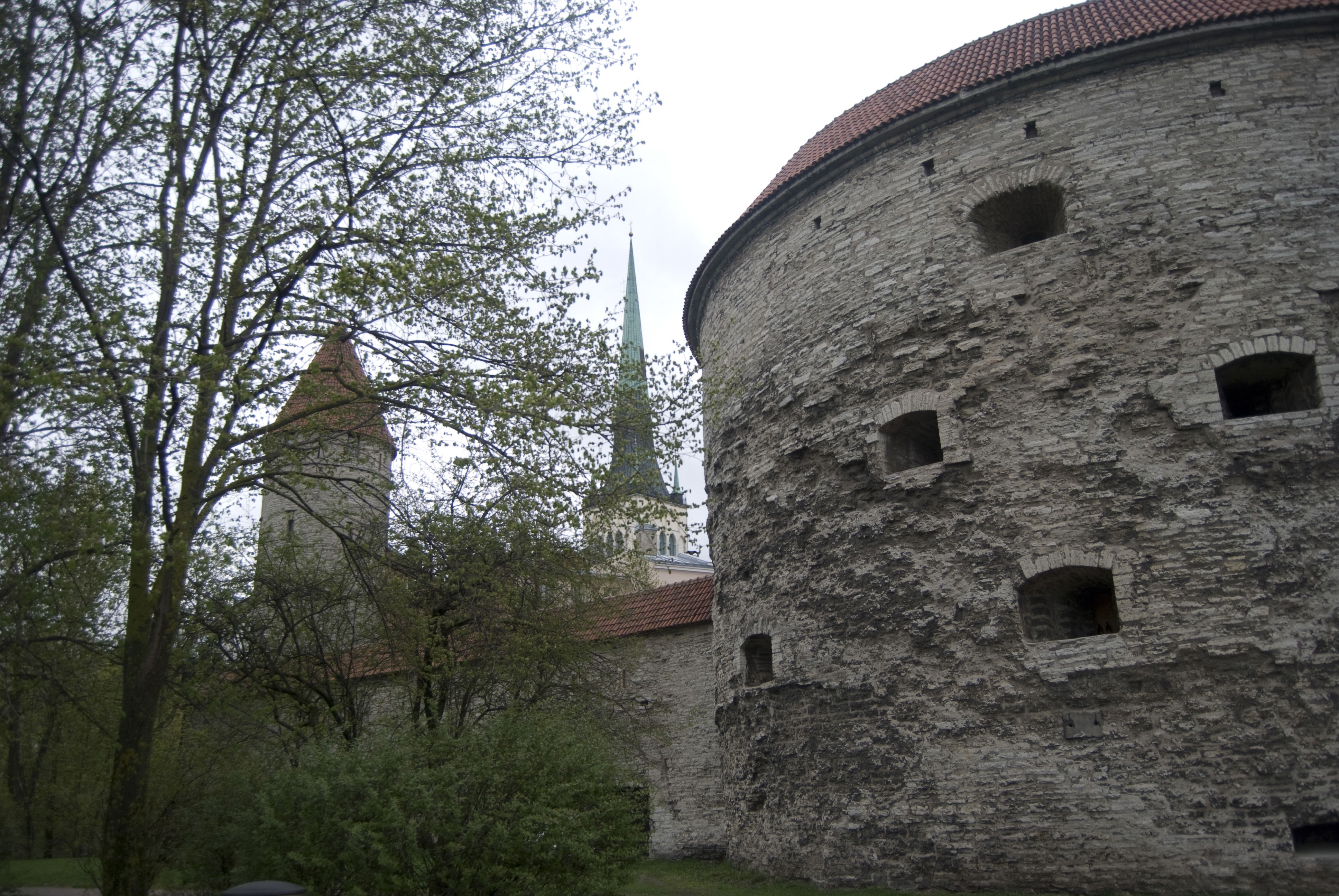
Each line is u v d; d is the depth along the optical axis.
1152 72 15.28
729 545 18.73
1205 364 13.69
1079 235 14.88
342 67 12.90
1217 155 14.56
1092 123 15.37
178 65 12.62
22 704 14.31
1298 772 11.94
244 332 12.20
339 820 10.09
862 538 15.56
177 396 11.70
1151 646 12.92
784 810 15.88
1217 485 13.16
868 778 14.59
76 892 18.30
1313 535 12.61
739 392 18.89
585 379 13.66
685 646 23.97
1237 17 14.81
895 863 14.02
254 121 12.76
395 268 11.84
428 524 15.23
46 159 12.31
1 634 11.66
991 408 14.80
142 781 11.20
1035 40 17.47
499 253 13.34
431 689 17.28
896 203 16.72
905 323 15.95
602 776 11.48
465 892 10.13
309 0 13.00
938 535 14.74
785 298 18.19
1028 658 13.59
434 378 12.38
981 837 13.37
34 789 20.83
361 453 14.63
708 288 21.58
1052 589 14.20
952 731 13.91
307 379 12.72
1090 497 13.77
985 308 15.25
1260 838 11.87
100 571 12.94
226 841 12.36
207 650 17.19
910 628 14.66
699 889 15.67
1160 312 14.12
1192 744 12.45
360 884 9.95
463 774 10.80
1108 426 13.94
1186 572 13.01
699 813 22.56
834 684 15.38
